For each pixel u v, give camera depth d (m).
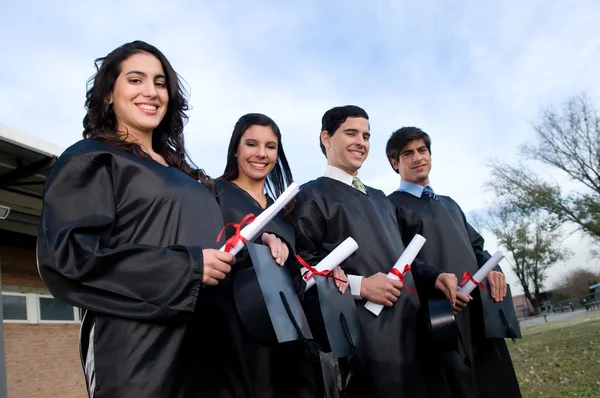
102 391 1.63
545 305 38.81
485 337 3.10
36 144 5.68
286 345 2.32
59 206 1.71
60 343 8.96
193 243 1.89
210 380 1.89
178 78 2.38
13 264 8.42
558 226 24.48
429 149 3.66
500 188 25.16
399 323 2.71
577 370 6.65
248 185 2.95
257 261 1.90
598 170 23.45
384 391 2.58
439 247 3.33
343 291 2.40
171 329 1.72
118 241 1.82
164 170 2.00
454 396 2.99
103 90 2.15
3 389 5.44
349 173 3.14
